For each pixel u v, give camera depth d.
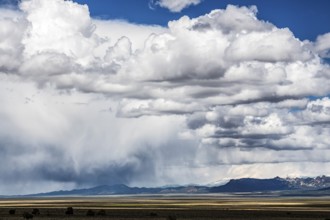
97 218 148.12
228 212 192.38
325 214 176.12
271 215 169.50
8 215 165.25
